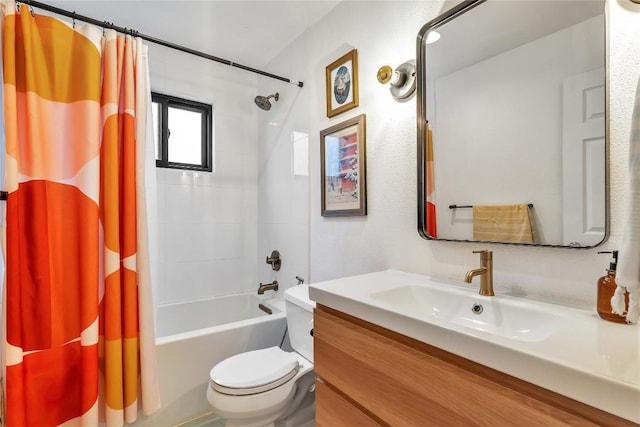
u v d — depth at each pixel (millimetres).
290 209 2184
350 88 1632
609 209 835
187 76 2334
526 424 564
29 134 1199
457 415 667
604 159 844
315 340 1077
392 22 1433
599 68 857
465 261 1163
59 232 1275
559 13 942
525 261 1003
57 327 1263
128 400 1384
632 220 668
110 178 1349
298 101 2096
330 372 1004
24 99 1206
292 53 2150
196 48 2246
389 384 812
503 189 1061
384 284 1141
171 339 1617
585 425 500
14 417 1160
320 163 1854
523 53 1020
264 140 2529
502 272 1061
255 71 1982
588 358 544
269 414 1336
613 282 749
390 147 1437
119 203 1408
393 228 1425
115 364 1337
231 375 1343
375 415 859
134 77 1471
